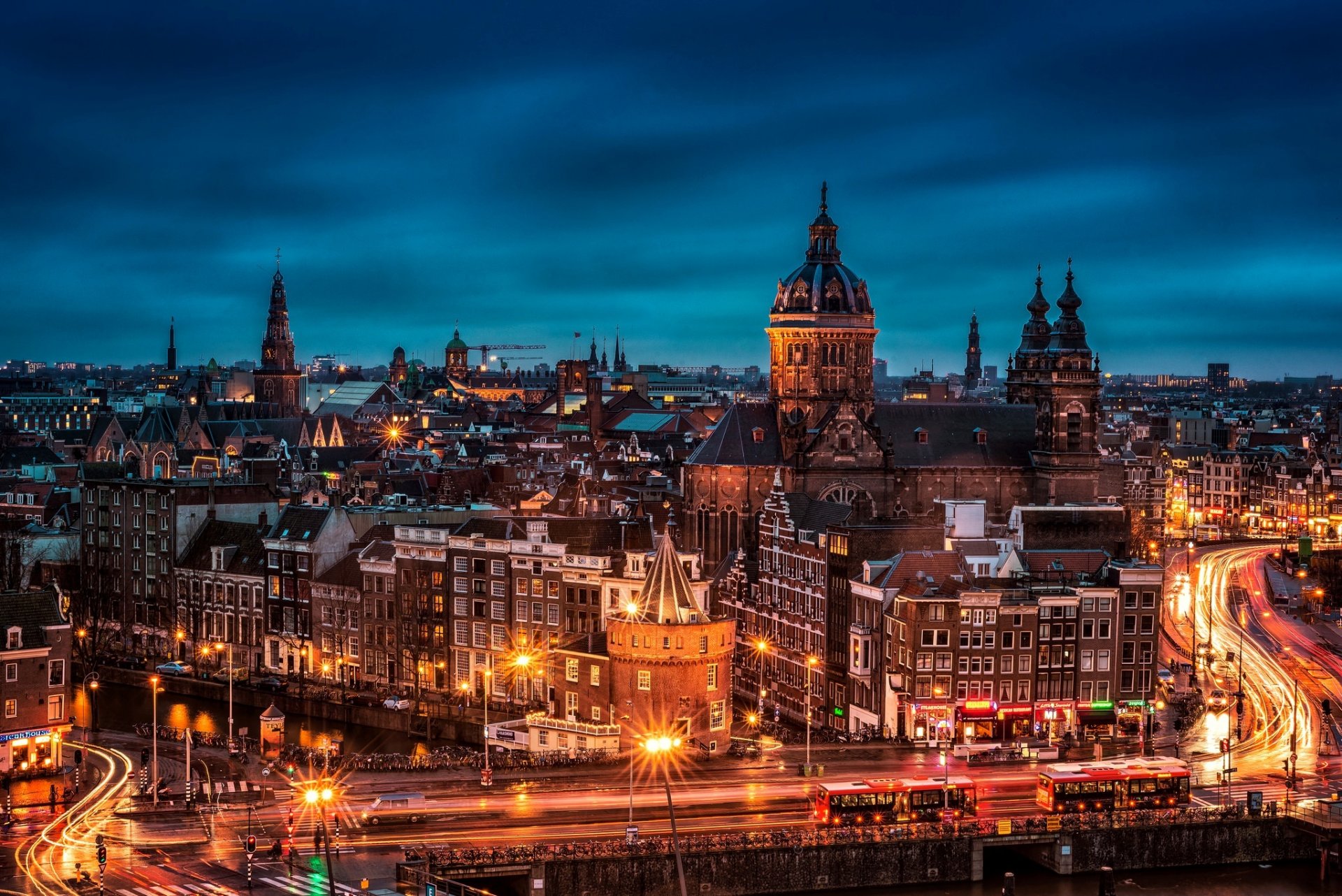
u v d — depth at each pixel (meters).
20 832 162.25
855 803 162.50
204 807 169.62
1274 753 196.50
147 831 161.88
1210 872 167.12
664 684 194.00
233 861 151.50
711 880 153.50
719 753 190.75
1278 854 169.00
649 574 198.88
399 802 167.75
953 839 160.50
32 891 142.62
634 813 165.25
